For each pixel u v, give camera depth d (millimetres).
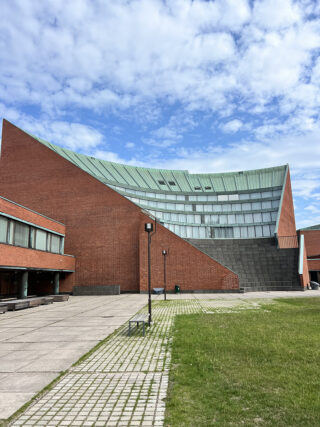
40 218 26188
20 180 34812
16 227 22547
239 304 17562
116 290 30141
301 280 29781
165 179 58938
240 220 51062
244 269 33406
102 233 32281
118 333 9977
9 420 4203
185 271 29078
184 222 49719
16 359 7098
